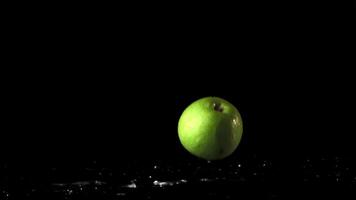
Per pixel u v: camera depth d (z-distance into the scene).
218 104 1.53
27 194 1.30
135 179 1.42
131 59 2.28
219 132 1.47
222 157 1.53
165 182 1.38
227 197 1.23
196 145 1.50
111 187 1.34
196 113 1.50
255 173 1.46
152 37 2.29
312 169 1.49
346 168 1.50
